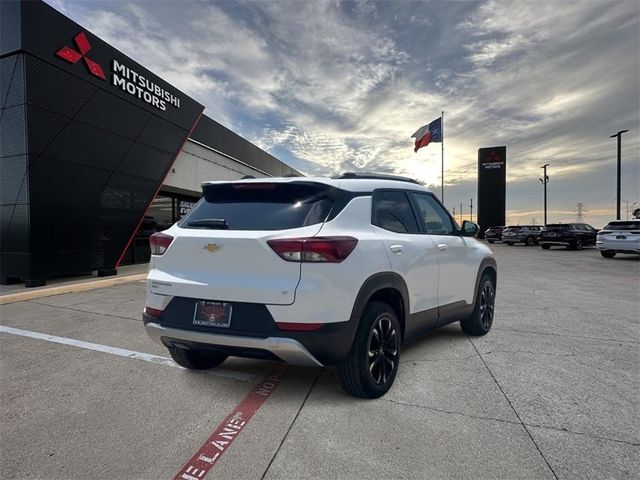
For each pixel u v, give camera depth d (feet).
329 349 9.83
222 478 7.79
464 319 16.84
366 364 10.75
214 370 13.55
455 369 13.42
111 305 24.47
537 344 16.35
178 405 10.90
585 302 26.30
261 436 9.27
